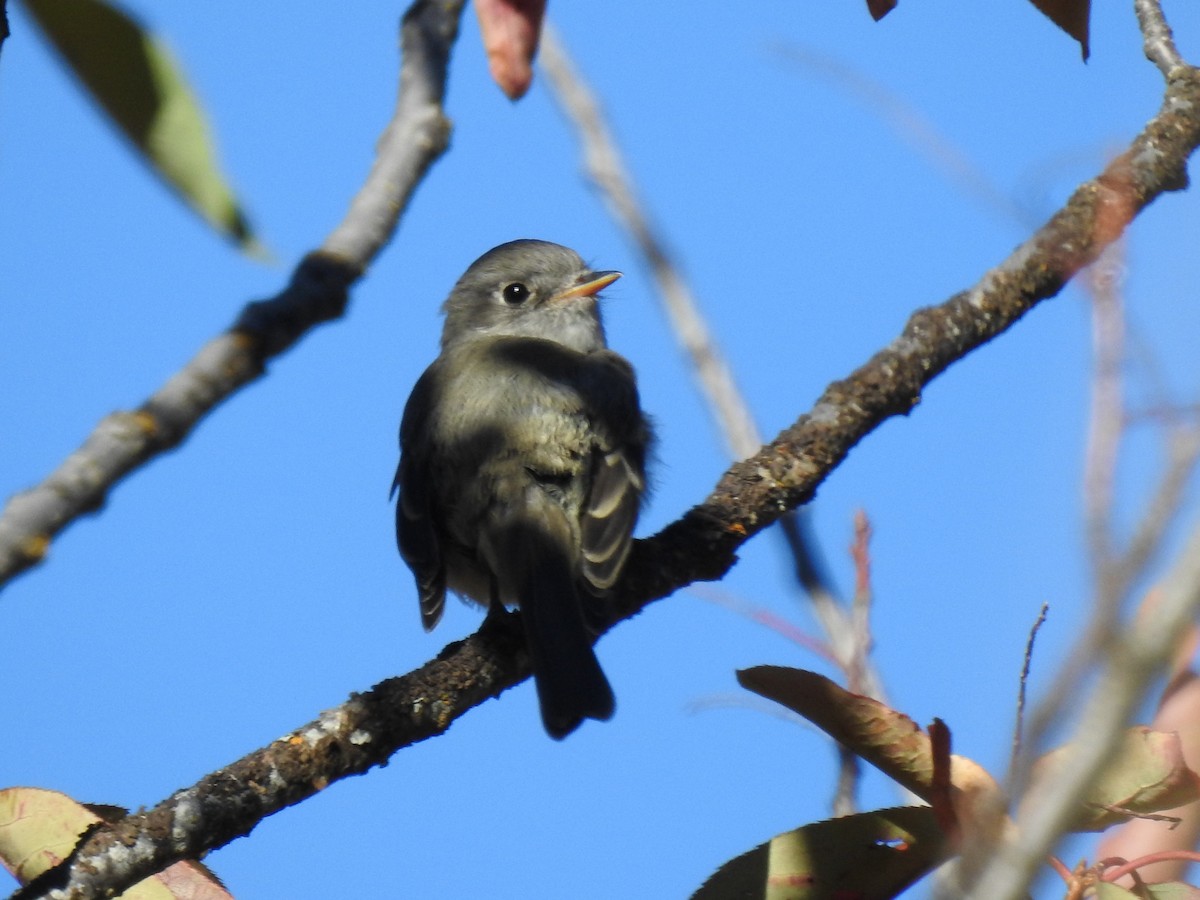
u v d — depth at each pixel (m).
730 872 6.05
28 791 6.08
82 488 3.91
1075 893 5.26
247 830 6.43
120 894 6.06
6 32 3.54
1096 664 3.12
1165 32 8.77
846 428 8.52
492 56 4.52
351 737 6.79
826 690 5.75
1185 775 5.25
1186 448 3.22
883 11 6.09
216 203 3.05
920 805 5.96
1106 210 8.16
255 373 4.27
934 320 8.49
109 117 3.10
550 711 8.34
